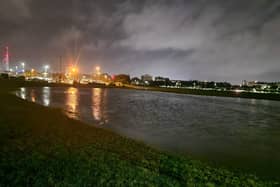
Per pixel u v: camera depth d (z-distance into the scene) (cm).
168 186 702
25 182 639
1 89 5206
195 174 839
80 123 1670
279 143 1577
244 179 855
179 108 4016
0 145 933
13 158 799
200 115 3189
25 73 14938
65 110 2634
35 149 919
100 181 682
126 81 19950
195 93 12056
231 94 12144
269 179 890
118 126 1895
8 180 642
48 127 1363
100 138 1228
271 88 18388
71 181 666
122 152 1014
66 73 15512
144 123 2161
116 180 700
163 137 1581
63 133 1246
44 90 6681
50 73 15238
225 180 816
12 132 1148
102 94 6806
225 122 2639
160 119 2520
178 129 1962
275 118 3241
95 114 2534
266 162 1116
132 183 691
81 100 4269
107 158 893
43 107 2455
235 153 1266
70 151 934
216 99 8212
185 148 1307
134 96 6831
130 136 1522
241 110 4397
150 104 4434
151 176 760
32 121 1503
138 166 853
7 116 1602
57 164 782
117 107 3478
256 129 2212
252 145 1496
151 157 995
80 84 11531
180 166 913
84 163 812
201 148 1335
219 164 1041
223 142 1549
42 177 676
